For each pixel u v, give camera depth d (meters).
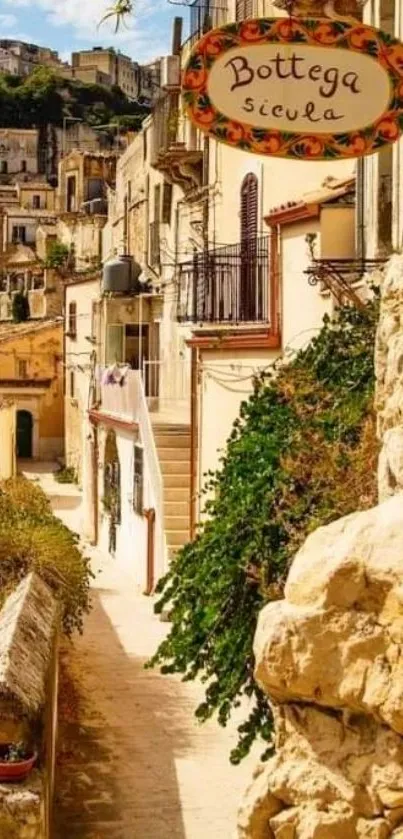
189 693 16.91
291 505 11.41
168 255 34.09
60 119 148.25
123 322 36.25
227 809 12.45
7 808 8.93
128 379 27.95
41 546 16.41
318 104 9.74
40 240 78.00
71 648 19.20
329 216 16.23
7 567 15.69
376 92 9.77
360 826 5.75
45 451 58.88
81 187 74.31
